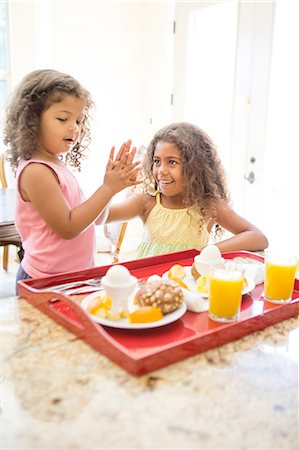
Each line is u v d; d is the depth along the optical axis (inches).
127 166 43.7
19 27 125.8
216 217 58.3
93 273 39.0
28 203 45.3
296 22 97.7
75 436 19.5
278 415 21.0
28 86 44.2
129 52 143.8
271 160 108.2
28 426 20.1
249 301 35.0
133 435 19.6
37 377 23.6
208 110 124.5
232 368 25.0
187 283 37.7
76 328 28.0
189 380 23.6
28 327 29.3
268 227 110.7
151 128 147.5
